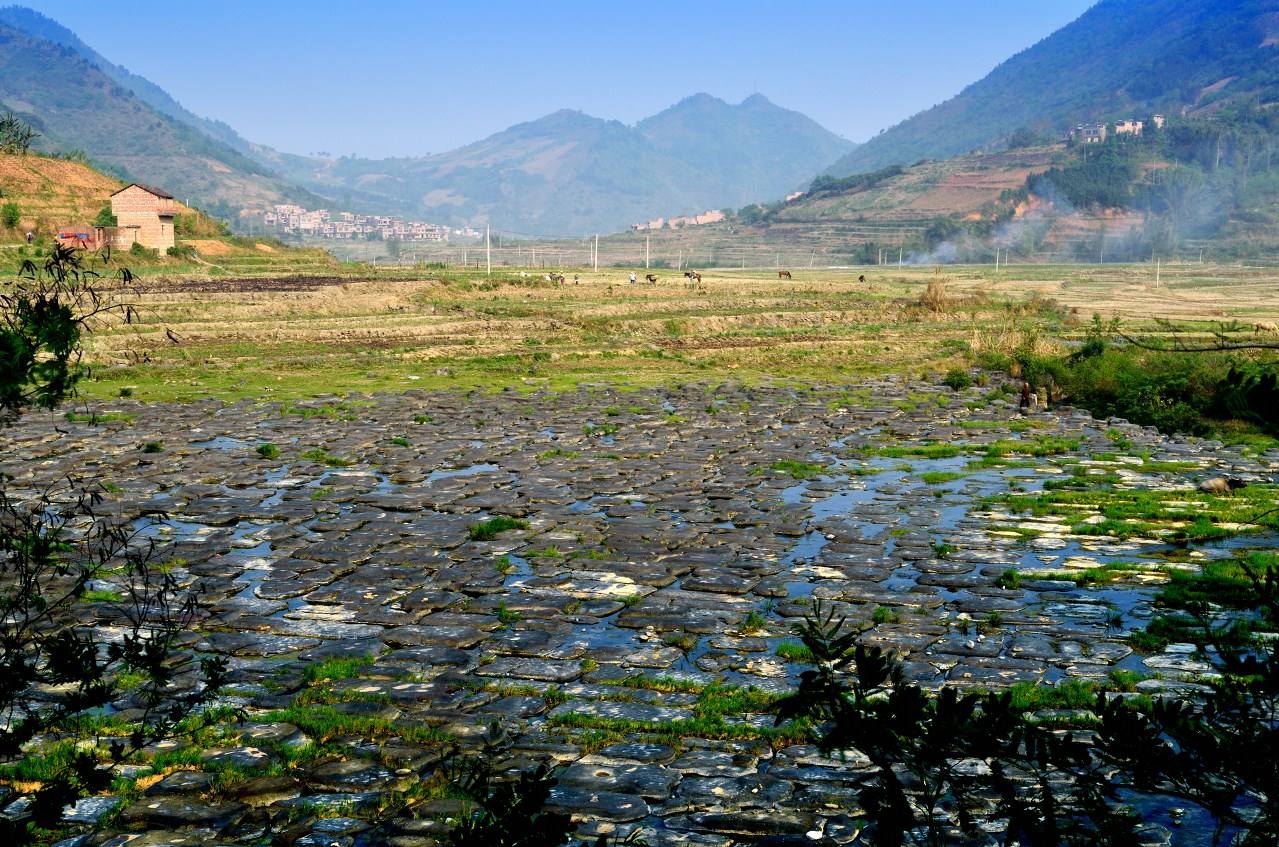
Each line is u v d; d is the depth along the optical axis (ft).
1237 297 346.74
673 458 79.97
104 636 37.60
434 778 27.43
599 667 36.32
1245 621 40.40
